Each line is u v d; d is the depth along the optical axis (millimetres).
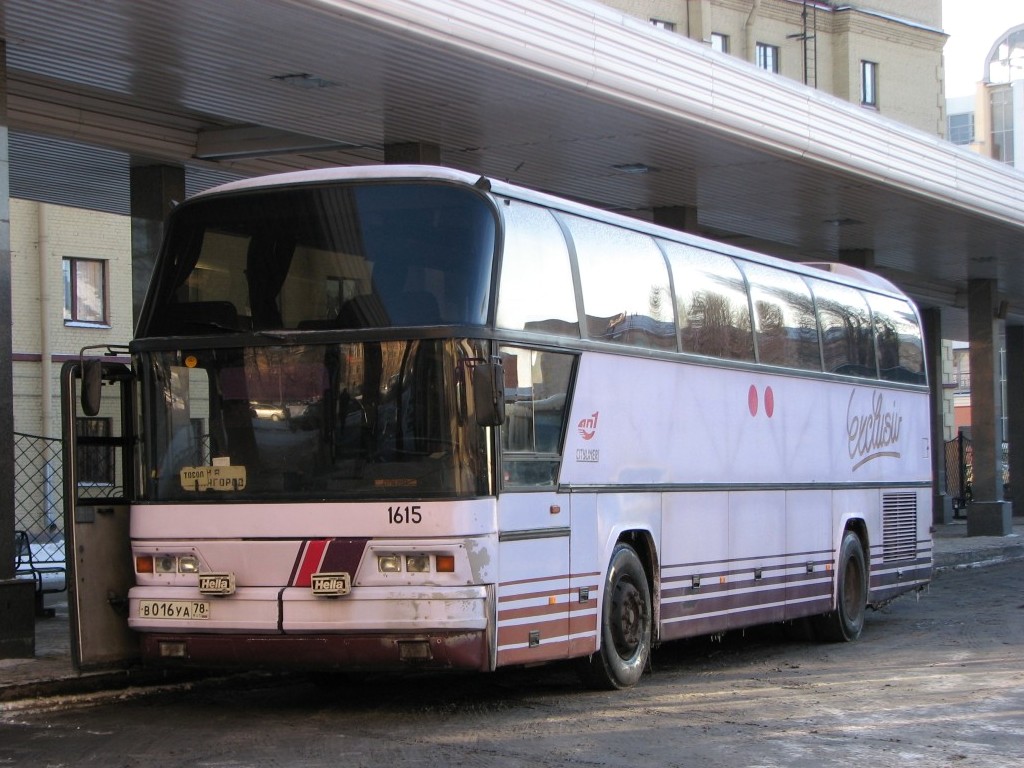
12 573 11477
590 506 10555
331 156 17594
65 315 34406
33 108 15000
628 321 11359
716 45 38250
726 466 12906
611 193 20438
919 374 18047
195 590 9469
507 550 9406
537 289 10000
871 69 42875
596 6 14648
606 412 10867
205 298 9781
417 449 9164
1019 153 78625
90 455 10398
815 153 18281
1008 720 9648
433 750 8453
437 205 9484
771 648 14672
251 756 8234
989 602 18938
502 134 16578
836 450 15367
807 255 26969
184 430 9680
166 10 11938
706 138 16922
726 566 12812
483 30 13297
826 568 14891
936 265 29031
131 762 8055
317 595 9156
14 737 8852
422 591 9031
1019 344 41562
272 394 9492
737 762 8195
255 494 9406
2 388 11445
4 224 11570
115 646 10141
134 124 16141
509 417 9539
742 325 13461
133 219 17359
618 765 8086
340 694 10875
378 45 13008
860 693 10945
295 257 9625
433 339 9227
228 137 16984
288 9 11930
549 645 9906
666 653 14227
